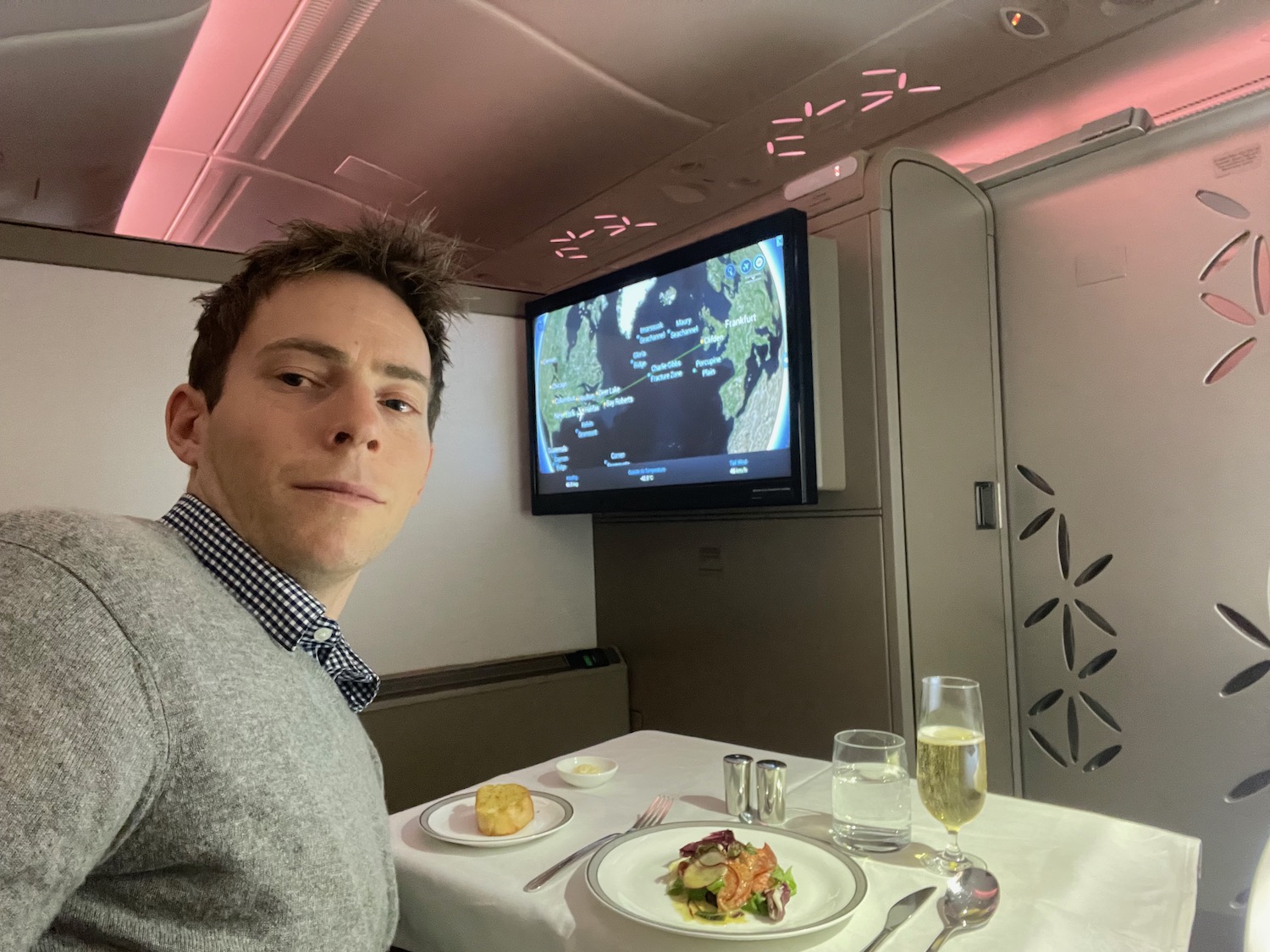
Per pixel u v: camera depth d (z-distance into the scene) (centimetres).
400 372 82
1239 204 183
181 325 208
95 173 279
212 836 58
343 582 82
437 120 255
